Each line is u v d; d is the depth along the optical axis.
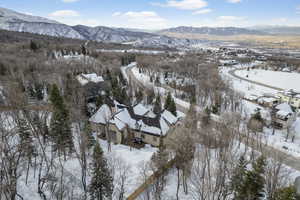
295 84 131.00
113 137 44.75
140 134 44.81
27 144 28.45
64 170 31.20
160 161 30.09
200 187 27.41
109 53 156.00
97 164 25.23
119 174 32.12
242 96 82.94
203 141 34.81
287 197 20.56
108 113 46.78
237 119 50.59
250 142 47.81
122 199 26.86
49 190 26.61
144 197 28.27
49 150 35.41
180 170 33.44
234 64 198.88
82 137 31.97
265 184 28.55
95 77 76.12
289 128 57.19
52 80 64.44
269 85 126.94
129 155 38.62
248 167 34.97
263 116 65.94
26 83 61.78
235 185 26.64
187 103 74.44
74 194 26.89
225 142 35.41
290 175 35.75
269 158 37.53
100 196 25.27
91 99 63.53
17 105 37.72
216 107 65.62
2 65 67.50
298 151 46.34
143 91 77.88
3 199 21.61
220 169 26.81
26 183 26.66
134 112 48.59
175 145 31.45
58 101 37.75
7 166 23.66
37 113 40.75
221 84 84.50
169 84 97.69
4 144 24.48
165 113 48.56
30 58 84.25
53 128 32.59
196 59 147.75
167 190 30.55
